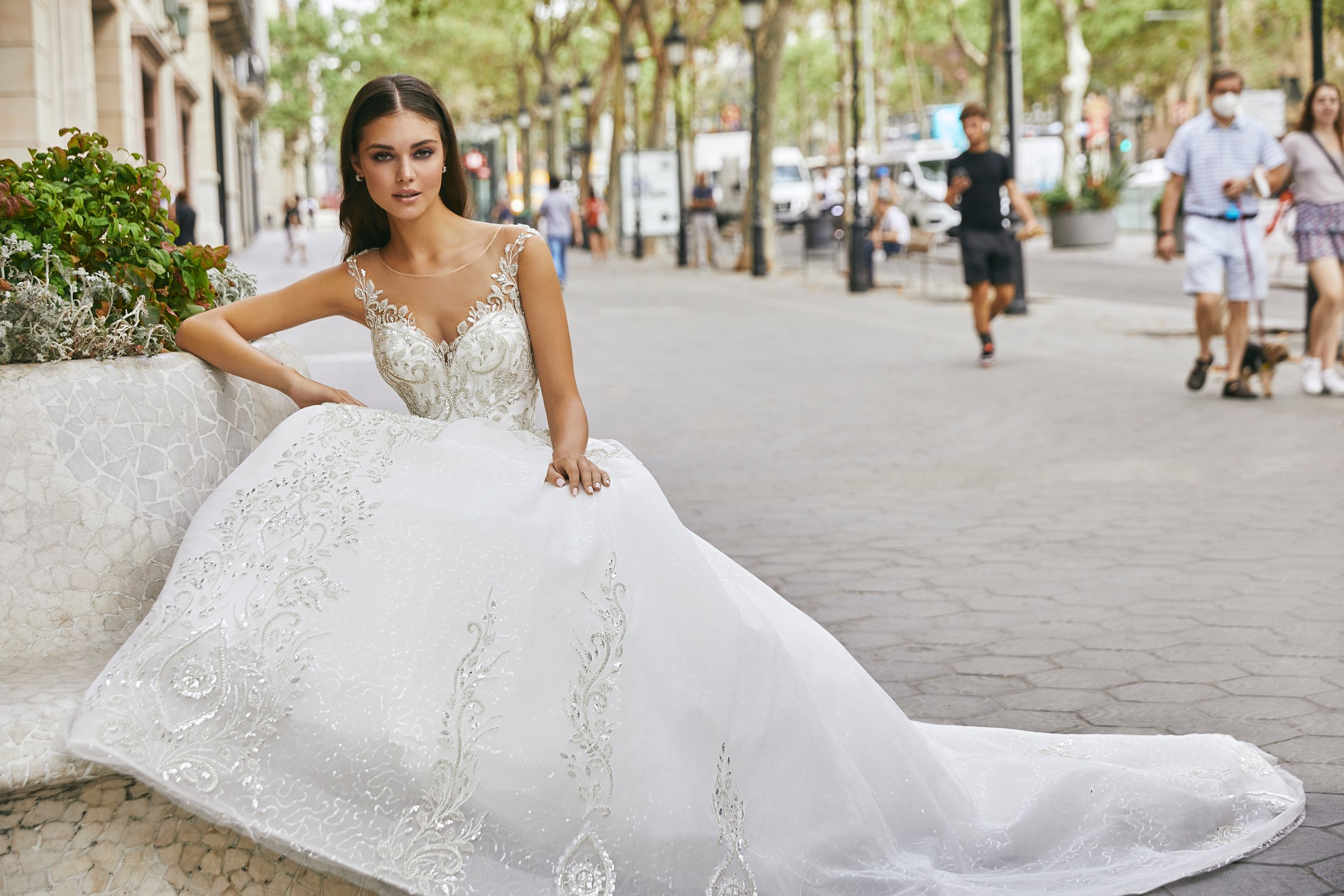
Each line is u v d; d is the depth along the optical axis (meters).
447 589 2.46
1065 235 30.95
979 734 3.51
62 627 2.65
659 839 2.46
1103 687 4.02
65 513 2.67
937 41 58.41
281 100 69.50
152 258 3.19
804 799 2.71
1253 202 9.40
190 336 3.01
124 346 2.95
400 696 2.35
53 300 2.80
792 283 24.66
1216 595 4.89
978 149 11.74
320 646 2.36
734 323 17.09
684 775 2.51
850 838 2.76
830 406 9.95
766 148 26.39
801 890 2.64
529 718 2.40
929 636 4.56
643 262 34.34
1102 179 31.72
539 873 2.39
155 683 2.29
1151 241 32.56
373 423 2.78
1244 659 4.20
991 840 2.99
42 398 2.69
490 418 2.96
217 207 32.56
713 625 2.63
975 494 6.83
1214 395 9.79
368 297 2.98
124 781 2.31
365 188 2.98
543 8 45.16
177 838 2.34
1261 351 9.46
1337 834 3.01
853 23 21.64
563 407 2.88
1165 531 5.89
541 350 2.97
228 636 2.34
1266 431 8.22
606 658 2.48
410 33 63.88
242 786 2.26
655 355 13.61
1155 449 7.84
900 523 6.23
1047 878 2.84
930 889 2.71
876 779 2.97
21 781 2.18
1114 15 46.22
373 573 2.46
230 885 2.37
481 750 2.36
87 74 14.51
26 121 13.03
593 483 2.64
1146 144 52.25
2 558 2.61
